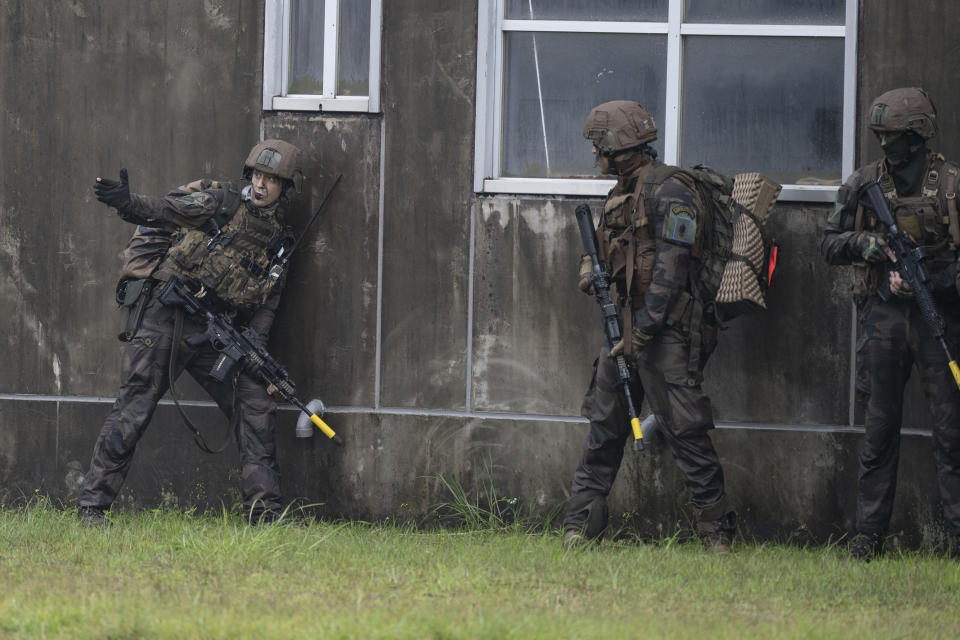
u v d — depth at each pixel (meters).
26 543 18.19
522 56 22.89
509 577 16.20
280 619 13.18
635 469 21.97
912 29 21.39
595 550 19.34
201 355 21.50
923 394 20.94
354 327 22.70
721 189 19.59
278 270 21.56
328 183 22.75
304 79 23.20
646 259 18.95
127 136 23.20
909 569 17.73
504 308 22.33
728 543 19.45
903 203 18.58
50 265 23.44
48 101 23.36
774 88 22.31
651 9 22.56
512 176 22.92
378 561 17.28
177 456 23.16
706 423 19.14
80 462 23.41
